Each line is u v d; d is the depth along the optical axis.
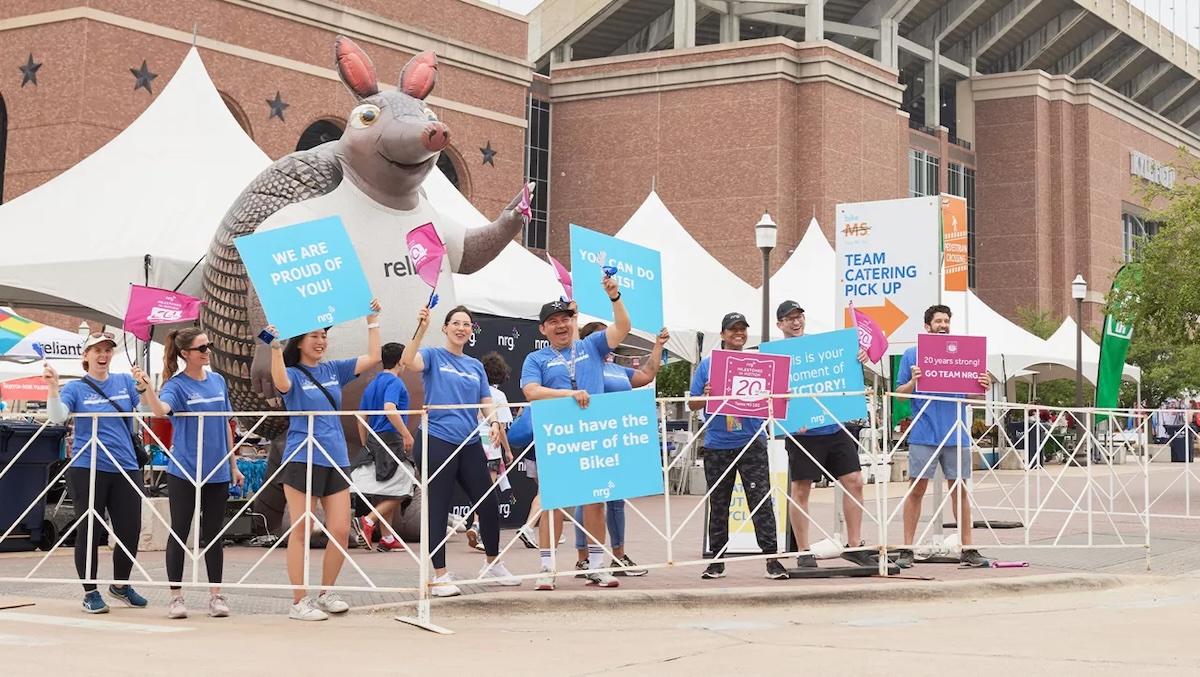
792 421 10.05
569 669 6.50
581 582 9.66
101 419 8.74
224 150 15.20
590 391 9.37
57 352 21.08
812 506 19.08
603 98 54.25
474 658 6.83
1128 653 6.92
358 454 12.62
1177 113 80.31
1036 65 69.81
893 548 10.36
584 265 9.41
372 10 41.56
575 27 59.00
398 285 12.60
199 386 8.62
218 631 7.78
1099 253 68.19
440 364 8.98
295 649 7.08
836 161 52.34
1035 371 33.59
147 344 13.12
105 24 33.97
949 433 10.70
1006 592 9.70
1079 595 9.78
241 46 37.31
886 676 6.27
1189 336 20.92
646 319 9.64
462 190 44.84
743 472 9.98
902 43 62.50
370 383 11.71
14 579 8.77
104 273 13.12
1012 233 66.50
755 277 50.91
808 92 52.03
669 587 9.27
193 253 13.55
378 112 12.62
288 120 38.50
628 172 53.56
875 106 55.06
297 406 8.34
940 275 12.45
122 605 8.98
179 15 35.69
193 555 8.43
